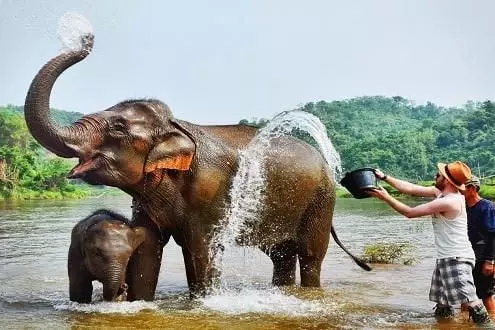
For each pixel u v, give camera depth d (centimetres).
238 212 852
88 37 747
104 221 778
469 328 685
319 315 747
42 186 5919
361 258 1233
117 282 756
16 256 1316
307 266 938
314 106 10112
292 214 906
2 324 682
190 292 841
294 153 904
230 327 681
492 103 8688
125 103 802
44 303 808
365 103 13162
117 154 772
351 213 2920
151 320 705
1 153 5719
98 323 688
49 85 738
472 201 780
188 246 831
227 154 845
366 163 7450
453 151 7794
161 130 790
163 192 808
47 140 741
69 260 793
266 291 896
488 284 772
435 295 738
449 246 719
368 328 683
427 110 13762
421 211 715
